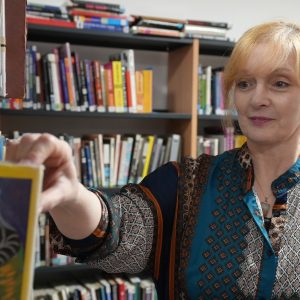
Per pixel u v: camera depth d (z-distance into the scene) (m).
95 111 2.07
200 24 2.22
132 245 0.76
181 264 0.82
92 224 0.61
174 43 2.26
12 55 0.73
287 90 0.78
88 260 0.67
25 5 0.73
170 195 0.85
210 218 0.83
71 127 2.38
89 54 2.41
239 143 2.33
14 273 0.32
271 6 2.82
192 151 2.25
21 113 1.95
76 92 2.04
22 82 0.75
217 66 2.72
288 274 0.77
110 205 0.66
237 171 0.86
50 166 0.45
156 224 0.80
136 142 2.18
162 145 2.28
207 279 0.80
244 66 0.79
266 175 0.84
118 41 2.24
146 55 2.54
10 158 0.42
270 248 0.78
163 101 2.60
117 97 2.11
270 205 0.83
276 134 0.79
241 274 0.78
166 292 0.84
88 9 2.02
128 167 2.18
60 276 2.21
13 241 0.32
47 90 1.98
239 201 0.83
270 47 0.77
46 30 1.96
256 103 0.78
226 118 0.94
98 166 2.10
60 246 0.64
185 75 2.31
